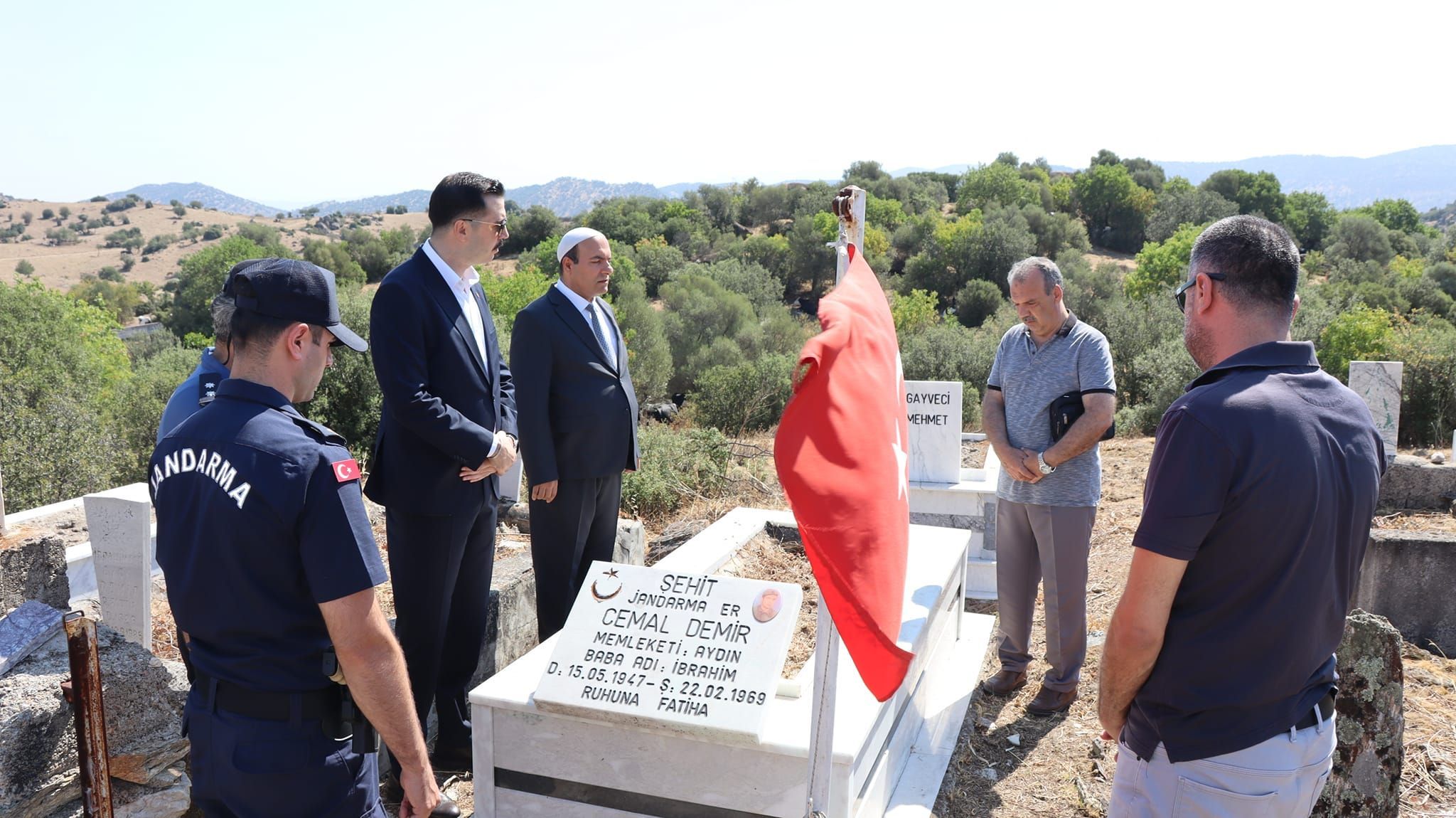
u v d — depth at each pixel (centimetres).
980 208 9062
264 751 202
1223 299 200
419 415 322
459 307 347
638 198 9394
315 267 219
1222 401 187
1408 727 388
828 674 211
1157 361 1467
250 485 197
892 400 203
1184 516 185
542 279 4541
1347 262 5931
